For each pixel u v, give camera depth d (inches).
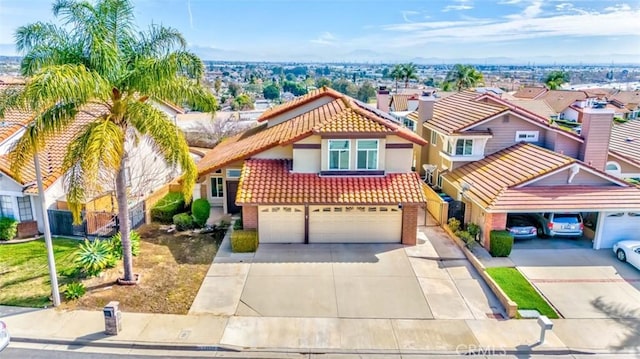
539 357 500.7
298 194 783.1
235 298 613.3
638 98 3144.7
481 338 531.5
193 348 505.7
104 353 494.0
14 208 812.0
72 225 814.5
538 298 625.3
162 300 602.9
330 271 698.8
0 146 805.2
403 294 630.5
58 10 551.2
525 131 1010.7
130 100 589.6
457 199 964.6
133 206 862.5
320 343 517.3
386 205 776.9
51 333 523.8
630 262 729.0
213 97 624.1
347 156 824.3
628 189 801.6
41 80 466.0
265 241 807.7
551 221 825.5
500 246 756.0
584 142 979.9
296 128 912.9
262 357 493.7
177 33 602.2
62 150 881.5
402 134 813.9
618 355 505.0
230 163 889.5
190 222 872.3
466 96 1273.4
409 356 497.7
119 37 586.9
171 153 586.6
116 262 705.6
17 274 664.4
